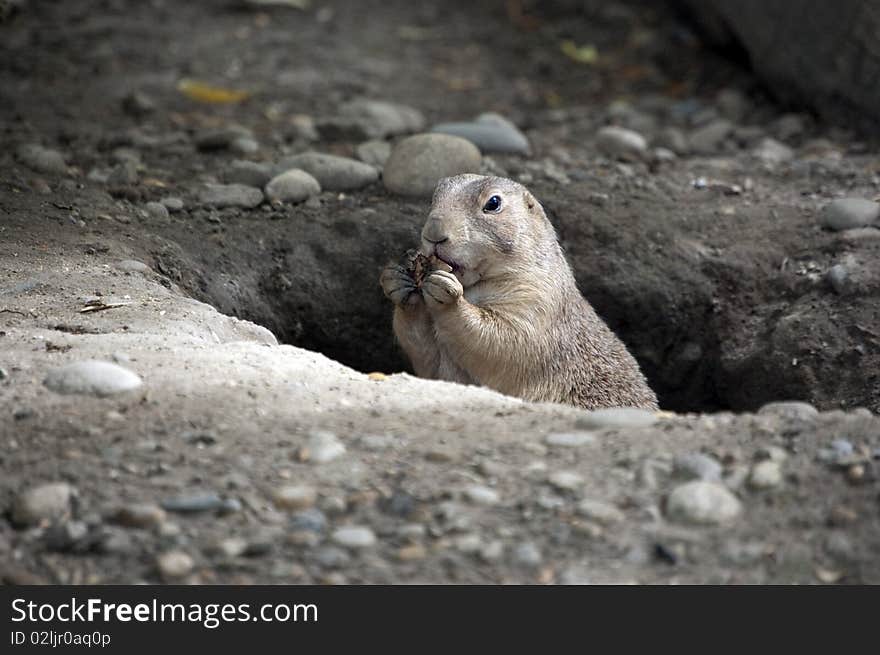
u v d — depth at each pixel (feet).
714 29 119.34
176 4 139.23
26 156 85.61
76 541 38.73
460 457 44.01
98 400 47.19
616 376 72.13
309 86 115.96
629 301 81.87
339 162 88.84
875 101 98.27
